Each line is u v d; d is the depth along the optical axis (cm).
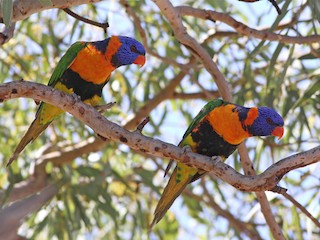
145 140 620
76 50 761
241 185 597
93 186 1104
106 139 656
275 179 590
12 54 1217
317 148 591
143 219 1184
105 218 1274
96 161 1162
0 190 1112
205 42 1115
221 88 844
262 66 1173
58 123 1161
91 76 763
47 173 1150
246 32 884
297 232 1045
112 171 1145
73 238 1132
